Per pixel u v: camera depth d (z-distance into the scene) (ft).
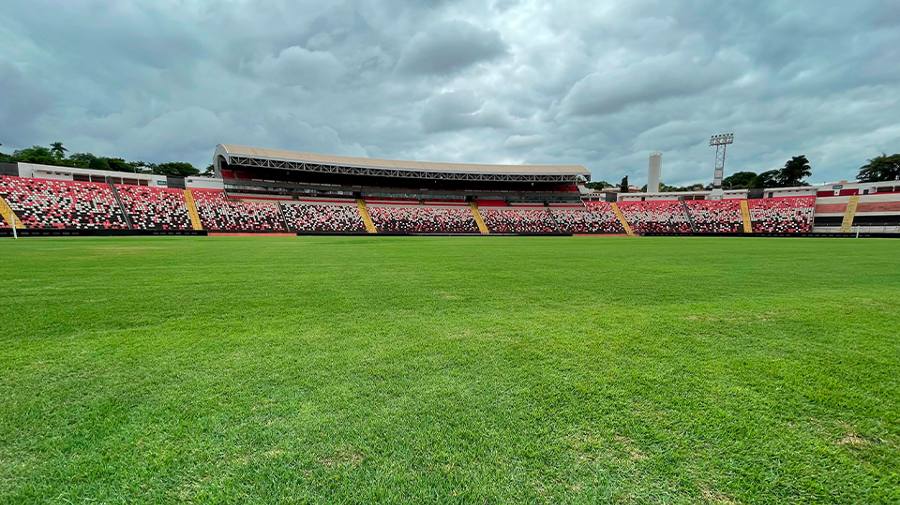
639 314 17.22
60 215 107.96
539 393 9.07
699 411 8.23
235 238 98.07
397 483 6.02
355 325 15.20
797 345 12.76
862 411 8.26
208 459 6.62
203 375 10.14
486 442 7.07
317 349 12.25
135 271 31.42
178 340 13.15
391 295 21.62
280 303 19.31
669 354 11.83
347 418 7.91
